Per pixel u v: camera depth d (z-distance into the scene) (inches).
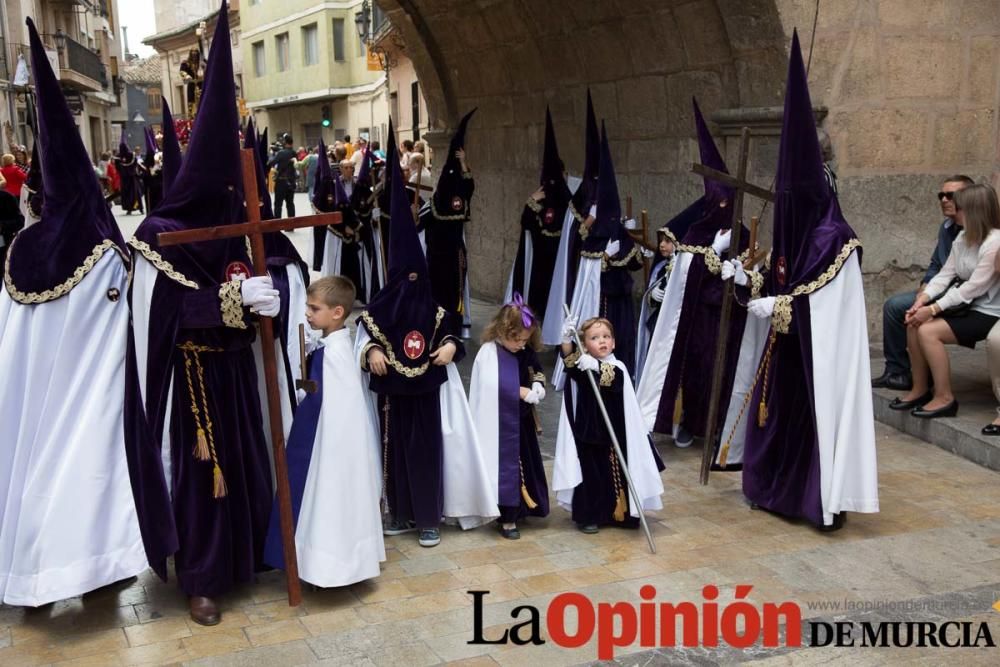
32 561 150.8
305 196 1306.6
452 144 391.2
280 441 160.2
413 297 189.3
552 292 352.2
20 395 158.1
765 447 208.2
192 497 159.0
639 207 369.4
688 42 323.9
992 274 238.7
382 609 164.4
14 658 148.2
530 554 188.2
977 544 190.7
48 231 156.3
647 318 277.9
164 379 155.6
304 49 1534.2
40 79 150.6
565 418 197.9
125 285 161.9
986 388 272.5
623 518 198.7
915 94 301.4
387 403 191.9
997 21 306.3
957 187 257.6
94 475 154.1
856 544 191.3
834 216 196.9
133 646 151.8
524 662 146.7
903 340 266.7
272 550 167.0
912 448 247.4
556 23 388.5
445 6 458.9
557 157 365.4
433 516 190.7
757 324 231.3
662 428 256.4
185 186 154.1
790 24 284.0
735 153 310.8
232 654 149.1
